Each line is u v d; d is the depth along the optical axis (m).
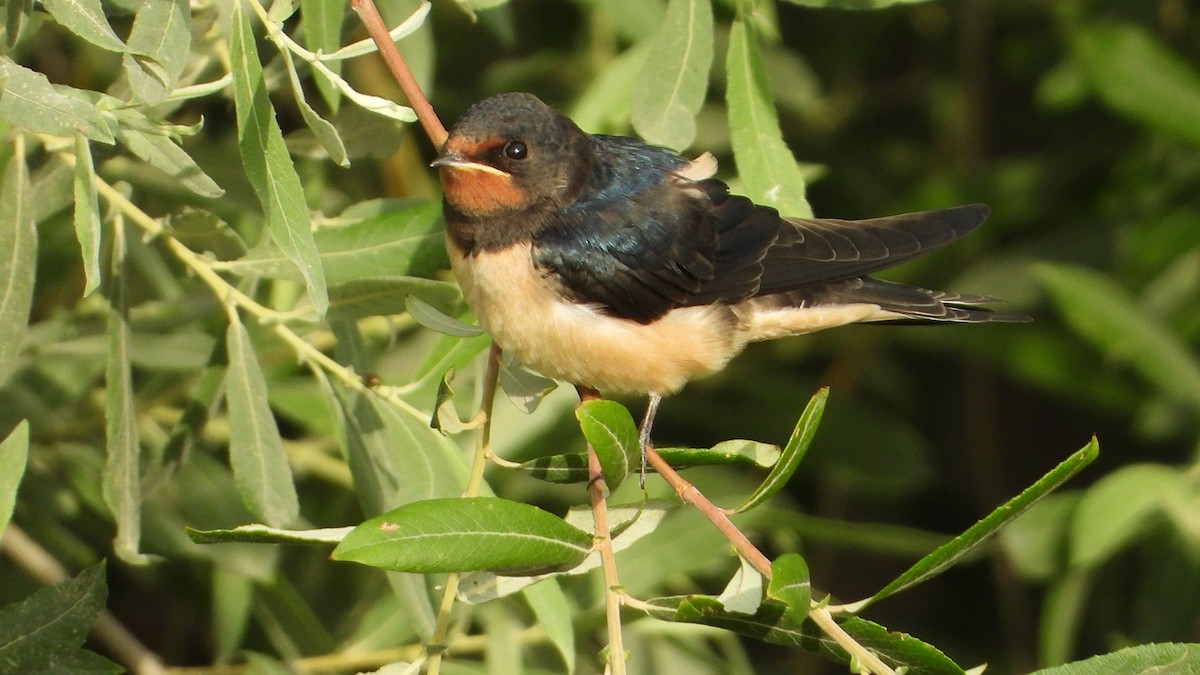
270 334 10.24
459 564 6.36
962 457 15.20
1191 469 10.61
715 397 13.32
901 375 14.42
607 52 13.38
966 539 6.64
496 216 8.67
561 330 8.80
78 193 6.98
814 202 14.32
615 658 6.65
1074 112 14.47
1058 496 11.66
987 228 13.91
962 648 14.59
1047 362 13.45
